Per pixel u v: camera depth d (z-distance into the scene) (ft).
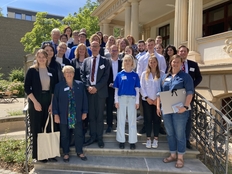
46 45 12.53
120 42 17.46
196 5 21.09
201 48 20.85
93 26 70.79
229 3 26.61
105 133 14.39
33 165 12.57
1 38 98.78
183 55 13.03
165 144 13.70
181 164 11.46
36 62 11.53
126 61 12.42
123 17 44.68
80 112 11.80
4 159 13.35
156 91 12.62
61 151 12.68
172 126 11.66
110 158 12.45
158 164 11.78
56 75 12.19
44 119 11.63
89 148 12.76
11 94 50.49
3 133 19.69
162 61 14.29
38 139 11.18
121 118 12.65
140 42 17.49
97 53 12.84
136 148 12.91
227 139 10.76
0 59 98.63
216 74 19.27
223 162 13.00
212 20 29.66
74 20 72.02
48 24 76.59
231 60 17.67
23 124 21.85
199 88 21.18
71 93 11.75
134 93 12.52
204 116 13.00
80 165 11.61
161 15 42.34
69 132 12.20
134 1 31.45
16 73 75.92
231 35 17.58
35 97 11.28
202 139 13.41
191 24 21.42
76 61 14.12
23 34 103.96
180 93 11.12
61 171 11.57
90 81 12.65
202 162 13.08
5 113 31.94
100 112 12.84
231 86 17.98
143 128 14.57
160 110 12.46
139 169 11.27
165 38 42.32
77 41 18.98
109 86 14.19
